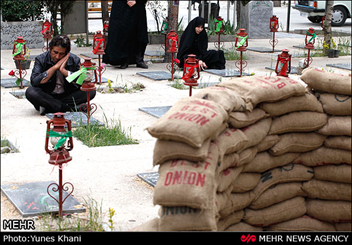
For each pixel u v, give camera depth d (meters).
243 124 4.02
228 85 4.37
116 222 4.72
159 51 16.59
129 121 8.29
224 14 27.48
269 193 4.30
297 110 4.35
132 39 13.48
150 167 6.21
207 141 3.62
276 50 17.25
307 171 4.42
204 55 13.27
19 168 6.04
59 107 8.46
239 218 4.19
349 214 4.32
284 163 4.36
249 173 4.21
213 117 3.61
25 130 7.60
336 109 4.33
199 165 3.50
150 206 5.10
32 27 17.23
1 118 8.27
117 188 5.53
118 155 6.62
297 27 24.23
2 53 16.03
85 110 8.66
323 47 16.59
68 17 17.97
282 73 9.00
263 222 4.30
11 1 16.84
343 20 24.33
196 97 4.01
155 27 21.98
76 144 7.04
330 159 4.30
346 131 4.22
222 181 3.76
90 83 7.78
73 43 18.50
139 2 13.27
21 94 10.11
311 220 4.45
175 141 3.56
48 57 8.28
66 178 5.76
